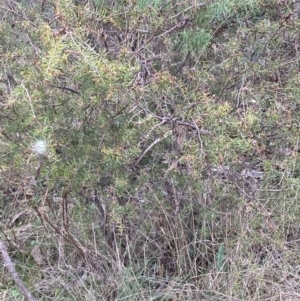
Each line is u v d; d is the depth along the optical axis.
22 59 2.36
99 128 2.20
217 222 2.76
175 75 2.67
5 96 2.30
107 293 2.70
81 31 2.20
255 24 2.71
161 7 2.57
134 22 2.53
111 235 2.81
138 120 2.24
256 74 2.65
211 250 2.77
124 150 2.19
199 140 2.25
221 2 2.51
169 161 2.42
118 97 2.10
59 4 2.33
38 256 2.89
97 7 2.61
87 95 2.07
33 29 2.40
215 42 2.75
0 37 2.50
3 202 2.88
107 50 2.51
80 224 2.79
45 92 2.08
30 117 1.99
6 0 2.71
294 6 2.74
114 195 2.51
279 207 2.67
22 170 2.22
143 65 2.49
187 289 2.68
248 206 2.58
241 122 2.24
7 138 2.14
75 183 2.27
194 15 2.57
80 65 1.99
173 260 2.80
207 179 2.47
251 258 2.70
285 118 2.46
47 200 2.56
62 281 2.74
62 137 2.17
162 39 2.61
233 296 2.62
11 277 2.80
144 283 2.76
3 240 2.90
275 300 2.60
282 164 2.47
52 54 1.98
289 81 2.57
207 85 2.63
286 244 2.75
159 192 2.58
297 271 2.70
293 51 2.79
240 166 2.48
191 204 2.67
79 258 2.82
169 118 2.27
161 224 2.77
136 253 2.83
